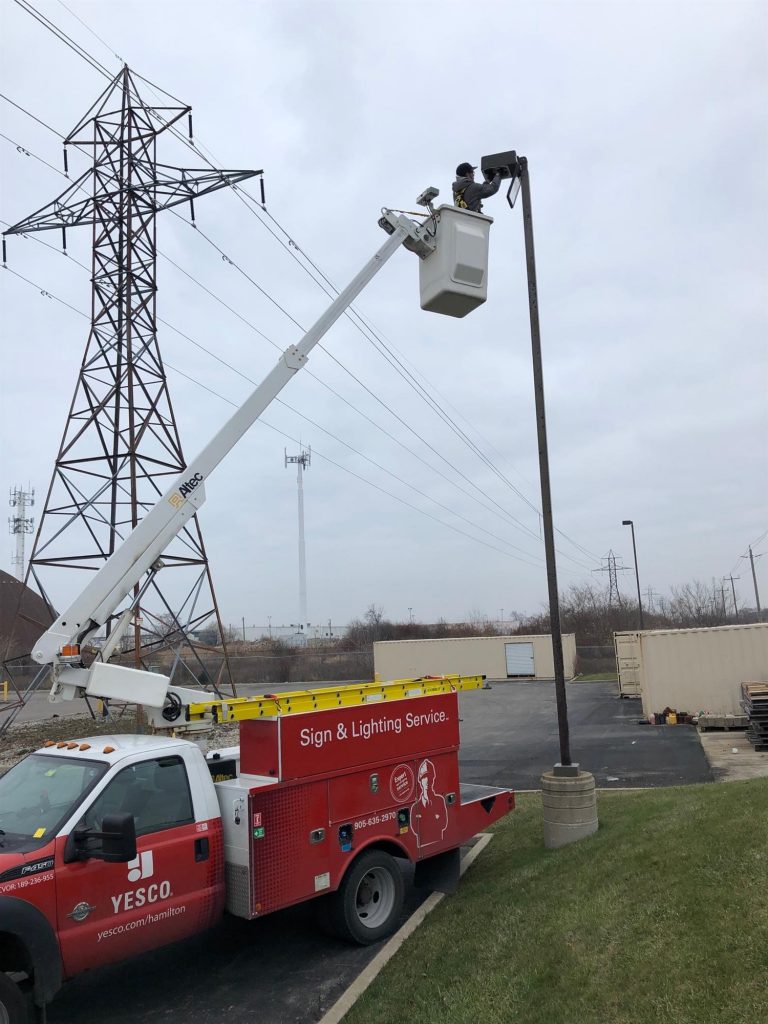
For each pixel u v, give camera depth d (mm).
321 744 6691
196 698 6938
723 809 7133
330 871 6586
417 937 6660
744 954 4449
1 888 4816
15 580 52906
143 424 21562
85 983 6254
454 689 8250
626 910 5598
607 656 49000
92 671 6684
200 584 19094
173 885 5738
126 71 23016
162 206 22438
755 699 15406
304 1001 5789
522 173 9547
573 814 8273
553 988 4918
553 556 9016
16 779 6035
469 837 8039
